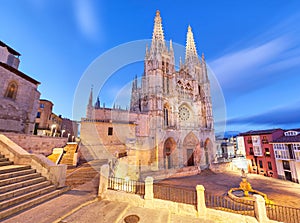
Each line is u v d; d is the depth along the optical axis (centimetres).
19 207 585
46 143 1592
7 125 1703
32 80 2062
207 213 725
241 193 1591
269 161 3253
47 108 3478
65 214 577
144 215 670
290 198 1822
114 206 707
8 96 1753
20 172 762
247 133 3931
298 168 2667
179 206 759
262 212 707
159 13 3147
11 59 2227
